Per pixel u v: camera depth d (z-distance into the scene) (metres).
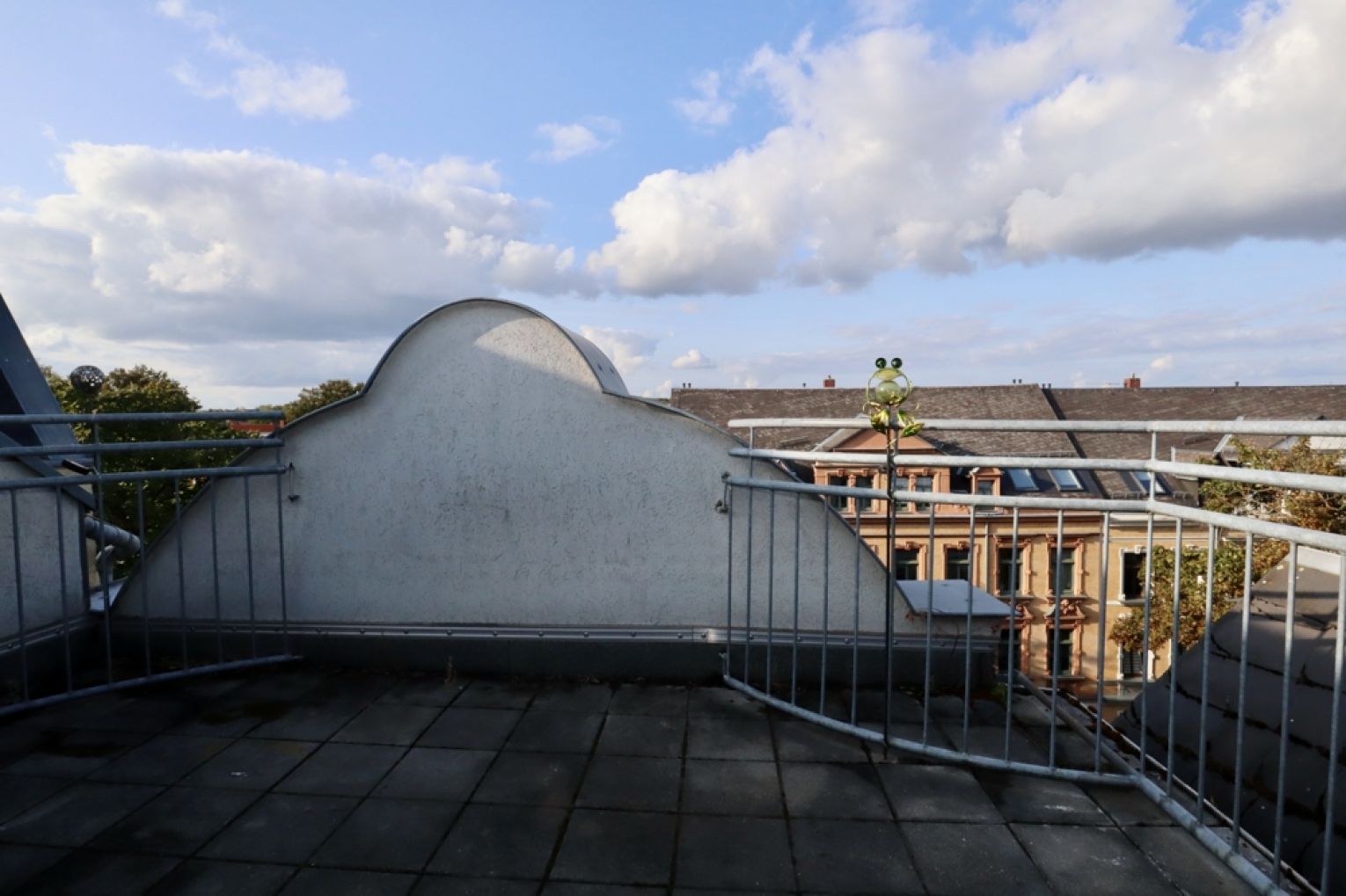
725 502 4.19
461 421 4.31
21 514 4.12
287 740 3.47
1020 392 32.38
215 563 4.18
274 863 2.51
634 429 4.22
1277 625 3.22
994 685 4.14
